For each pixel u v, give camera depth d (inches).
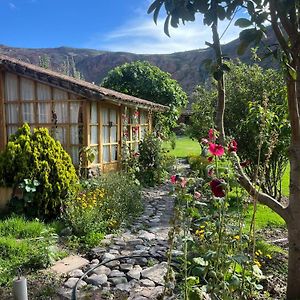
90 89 298.7
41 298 123.9
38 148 218.4
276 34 87.4
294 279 111.0
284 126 208.1
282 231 194.7
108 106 349.4
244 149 233.6
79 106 316.5
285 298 115.0
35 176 212.5
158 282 133.5
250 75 296.8
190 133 440.8
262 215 221.1
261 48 92.4
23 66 316.2
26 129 231.6
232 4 78.0
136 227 206.4
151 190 327.6
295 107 103.3
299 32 86.4
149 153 370.0
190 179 106.4
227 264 90.4
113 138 362.0
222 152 96.7
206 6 77.5
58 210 215.2
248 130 225.3
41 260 147.3
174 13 77.8
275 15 80.4
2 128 336.2
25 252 155.7
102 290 128.9
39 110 328.5
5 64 319.0
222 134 110.4
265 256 146.2
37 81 320.2
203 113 376.8
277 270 137.0
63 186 217.0
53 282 135.0
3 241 160.2
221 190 91.0
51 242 160.9
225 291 88.7
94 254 163.8
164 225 213.3
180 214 100.6
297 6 82.3
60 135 323.3
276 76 286.8
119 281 135.2
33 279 137.0
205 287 93.1
